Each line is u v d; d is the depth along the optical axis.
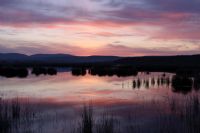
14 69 55.81
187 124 12.48
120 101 20.70
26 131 11.91
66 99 21.80
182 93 25.30
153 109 16.89
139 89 29.20
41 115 15.16
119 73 59.12
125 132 11.51
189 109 15.80
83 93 25.95
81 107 17.94
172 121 13.32
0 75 49.41
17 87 30.20
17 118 14.31
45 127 12.60
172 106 17.73
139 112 16.00
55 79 42.94
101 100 21.25
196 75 40.56
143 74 56.53
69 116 14.87
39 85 33.12
